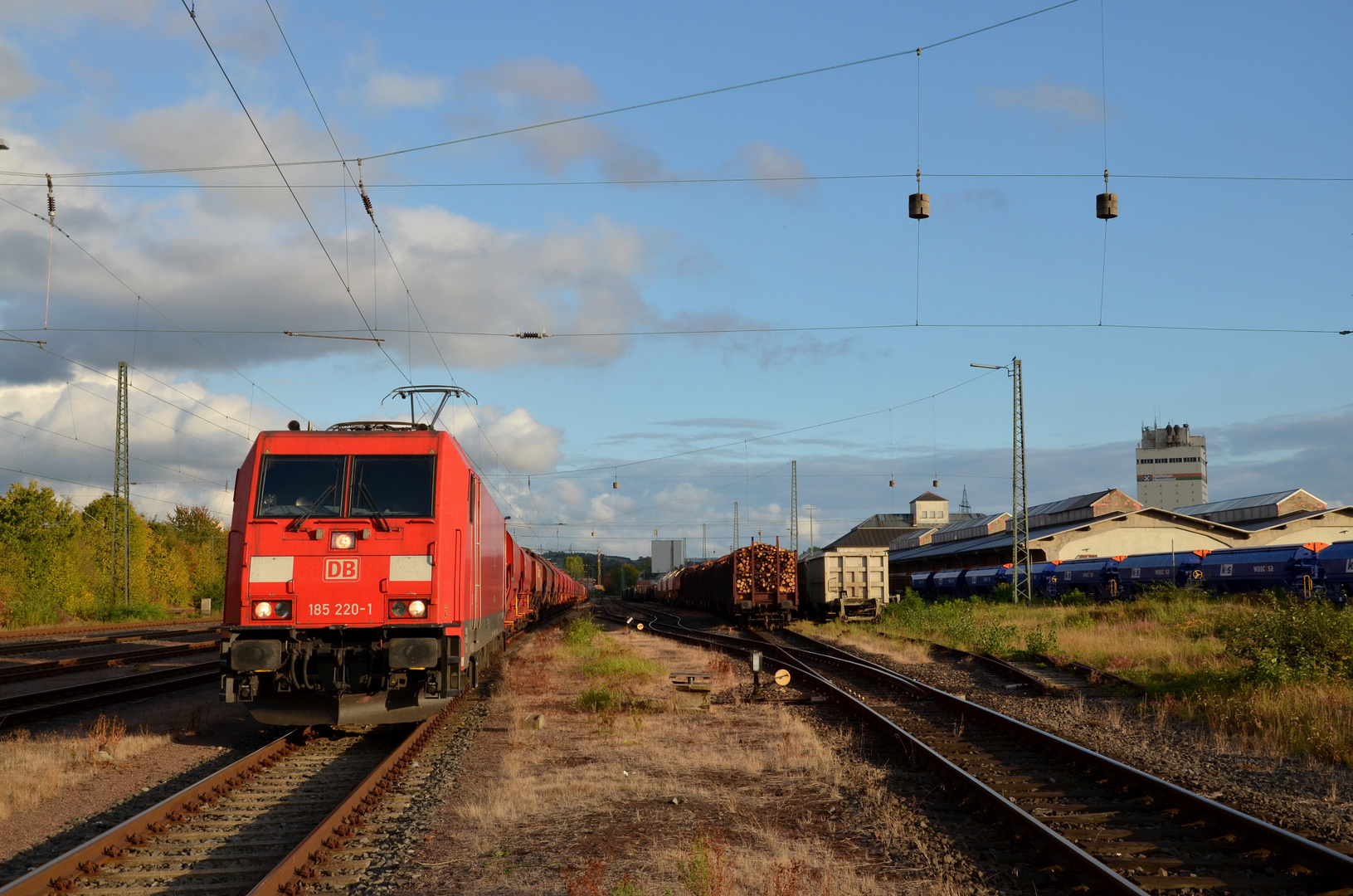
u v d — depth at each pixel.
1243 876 7.00
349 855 7.60
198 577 80.69
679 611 71.31
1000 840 7.98
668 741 12.73
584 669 21.19
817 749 11.77
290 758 11.48
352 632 11.87
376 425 13.13
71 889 6.76
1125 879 6.67
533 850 7.91
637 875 7.14
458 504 12.76
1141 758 11.24
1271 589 34.75
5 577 48.00
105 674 22.36
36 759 11.12
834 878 7.05
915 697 17.17
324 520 11.85
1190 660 19.47
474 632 14.15
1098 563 45.22
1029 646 23.84
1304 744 11.37
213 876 7.07
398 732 13.41
